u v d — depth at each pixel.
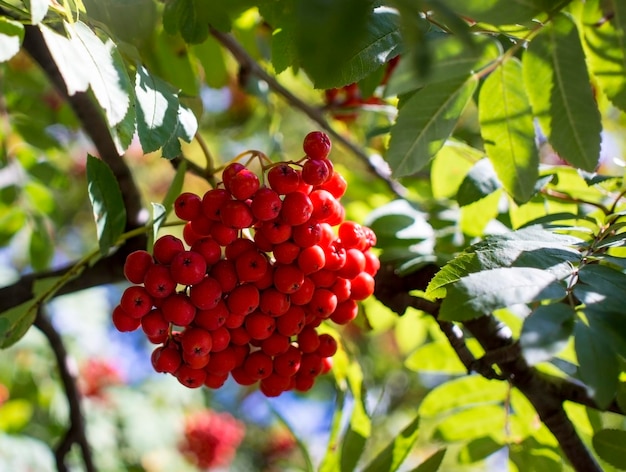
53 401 0.83
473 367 0.48
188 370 0.45
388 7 0.42
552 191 0.52
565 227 0.46
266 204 0.43
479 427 0.54
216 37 0.59
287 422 0.54
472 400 0.54
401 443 0.51
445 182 0.58
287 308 0.45
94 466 0.65
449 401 0.54
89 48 0.41
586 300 0.39
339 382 0.54
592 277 0.40
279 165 0.44
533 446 0.53
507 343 0.50
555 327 0.37
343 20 0.33
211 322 0.44
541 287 0.39
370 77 0.54
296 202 0.43
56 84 0.59
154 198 1.15
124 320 0.44
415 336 0.65
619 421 0.86
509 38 0.44
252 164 0.98
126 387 0.96
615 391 0.37
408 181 0.65
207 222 0.44
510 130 0.44
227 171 0.44
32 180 0.65
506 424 0.54
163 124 0.43
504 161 0.45
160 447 0.94
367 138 0.65
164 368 0.45
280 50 0.45
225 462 1.04
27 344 0.83
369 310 0.64
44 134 0.65
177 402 1.00
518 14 0.40
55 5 0.42
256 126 0.82
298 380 0.48
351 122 0.78
